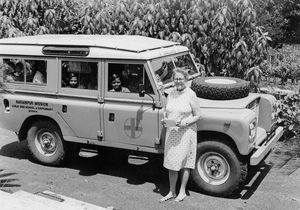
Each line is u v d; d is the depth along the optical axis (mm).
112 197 6652
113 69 7043
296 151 8477
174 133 6328
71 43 7406
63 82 7535
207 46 9320
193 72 8023
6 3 10898
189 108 6289
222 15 8875
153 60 6891
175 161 6340
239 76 9320
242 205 6336
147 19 9586
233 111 6488
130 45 7105
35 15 11070
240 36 9219
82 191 6875
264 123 7352
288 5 17422
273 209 6207
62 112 7547
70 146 7918
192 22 9266
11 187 6957
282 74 11320
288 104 9164
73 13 11391
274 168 7699
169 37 9391
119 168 7922
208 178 6668
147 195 6730
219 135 6562
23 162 8211
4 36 10742
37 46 7723
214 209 6203
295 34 17531
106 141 7258
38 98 7758
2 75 7777
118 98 7027
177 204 6387
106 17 10031
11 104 8031
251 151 6645
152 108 6766
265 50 9281
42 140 8031
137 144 6977
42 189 6922
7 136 9820
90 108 7258
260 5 14578
